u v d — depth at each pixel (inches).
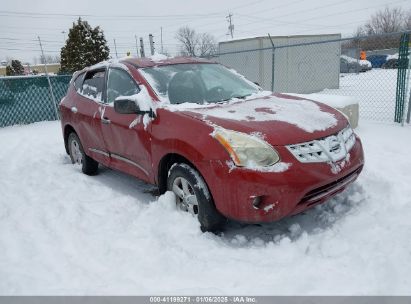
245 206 124.0
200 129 135.0
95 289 109.1
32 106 450.6
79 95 215.2
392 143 241.6
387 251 119.8
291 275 113.3
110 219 154.9
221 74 188.1
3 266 121.6
